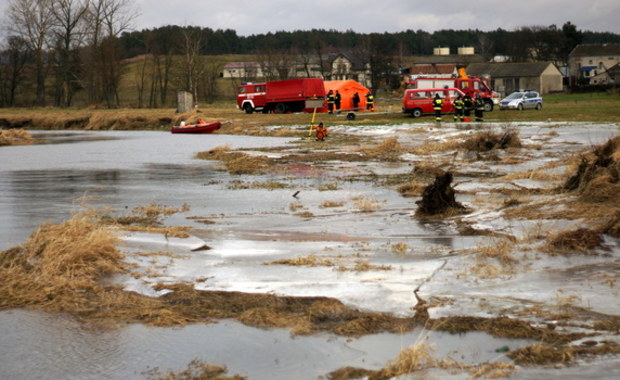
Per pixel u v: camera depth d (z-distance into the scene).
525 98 51.22
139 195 17.62
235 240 11.28
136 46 155.38
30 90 102.25
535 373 5.59
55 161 28.25
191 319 7.17
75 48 91.44
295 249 10.42
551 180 17.61
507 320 6.68
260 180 20.38
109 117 59.97
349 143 31.73
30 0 90.81
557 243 9.76
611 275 8.27
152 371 5.94
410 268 8.95
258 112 58.84
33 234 10.38
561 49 159.25
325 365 5.98
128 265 9.14
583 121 37.69
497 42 183.62
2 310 7.59
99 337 6.73
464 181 18.83
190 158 28.30
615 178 13.02
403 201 15.85
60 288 8.23
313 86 54.94
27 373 5.92
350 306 7.39
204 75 98.62
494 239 10.56
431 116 46.88
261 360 6.12
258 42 198.88
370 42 134.38
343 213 14.27
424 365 5.85
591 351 5.97
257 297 7.77
